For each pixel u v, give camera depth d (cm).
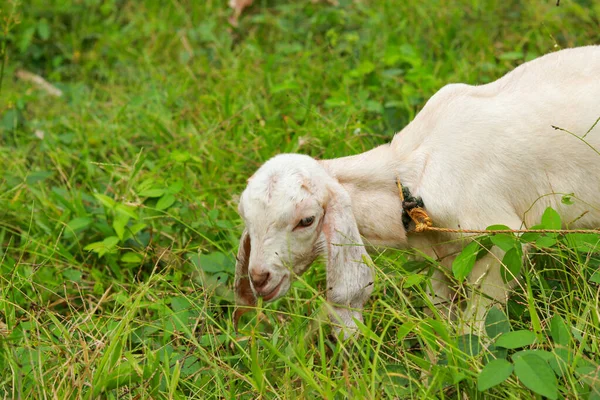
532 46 639
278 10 760
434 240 401
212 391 376
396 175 393
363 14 728
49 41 749
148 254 472
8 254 500
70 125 620
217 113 597
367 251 407
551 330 337
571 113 388
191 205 495
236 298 400
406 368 362
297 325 391
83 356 378
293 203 358
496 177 384
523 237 370
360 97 572
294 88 579
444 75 607
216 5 765
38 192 526
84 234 502
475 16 686
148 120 602
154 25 729
